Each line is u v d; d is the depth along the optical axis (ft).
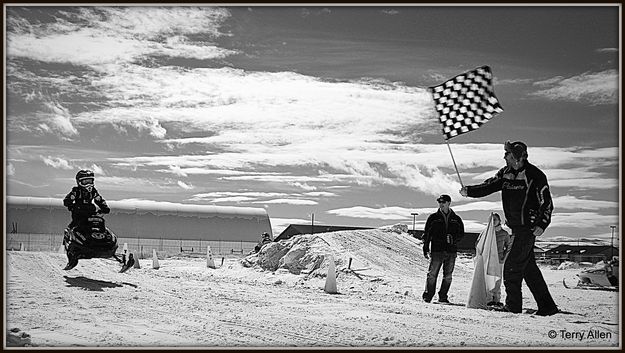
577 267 122.42
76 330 36.58
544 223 45.73
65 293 51.42
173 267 94.89
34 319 39.70
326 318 42.55
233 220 177.68
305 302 50.80
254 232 176.14
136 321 39.78
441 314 45.34
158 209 173.06
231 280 70.59
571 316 45.39
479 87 49.37
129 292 53.62
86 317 40.75
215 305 47.42
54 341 33.47
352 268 78.18
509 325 41.06
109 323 38.91
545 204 45.75
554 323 42.16
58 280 59.98
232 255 155.22
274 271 86.07
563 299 56.08
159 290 55.98
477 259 50.37
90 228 62.13
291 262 83.61
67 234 62.18
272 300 51.57
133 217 167.73
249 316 42.55
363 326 39.60
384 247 92.79
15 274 62.95
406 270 84.53
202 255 144.77
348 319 42.32
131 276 68.28
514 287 46.78
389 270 82.33
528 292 63.36
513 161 46.70
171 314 42.70
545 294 46.01
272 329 38.01
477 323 41.60
